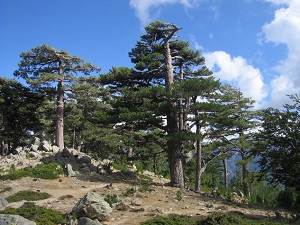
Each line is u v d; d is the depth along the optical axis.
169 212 15.58
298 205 21.12
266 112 19.83
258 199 27.45
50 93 36.16
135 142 28.80
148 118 25.61
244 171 35.84
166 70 28.16
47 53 34.69
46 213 13.52
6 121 38.91
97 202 13.48
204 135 28.47
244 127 36.59
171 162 26.83
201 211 16.50
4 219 11.22
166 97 25.88
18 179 22.47
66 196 18.06
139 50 30.33
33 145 30.89
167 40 28.72
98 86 35.72
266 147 19.50
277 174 19.23
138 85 30.23
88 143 48.78
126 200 17.61
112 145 44.12
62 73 35.53
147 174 35.72
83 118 43.00
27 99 39.91
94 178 25.44
